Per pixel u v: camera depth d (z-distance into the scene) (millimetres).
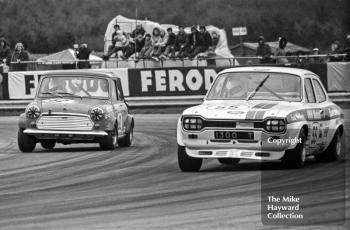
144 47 73188
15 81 71562
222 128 30672
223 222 21125
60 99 42906
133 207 23828
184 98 70375
